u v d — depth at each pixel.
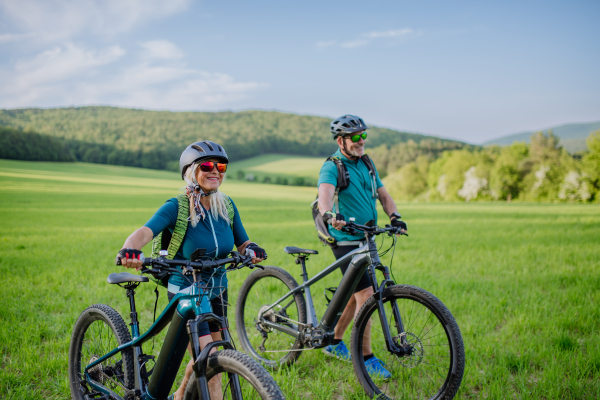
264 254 2.55
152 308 5.55
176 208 2.57
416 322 3.67
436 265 8.57
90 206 32.62
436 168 89.75
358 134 3.64
